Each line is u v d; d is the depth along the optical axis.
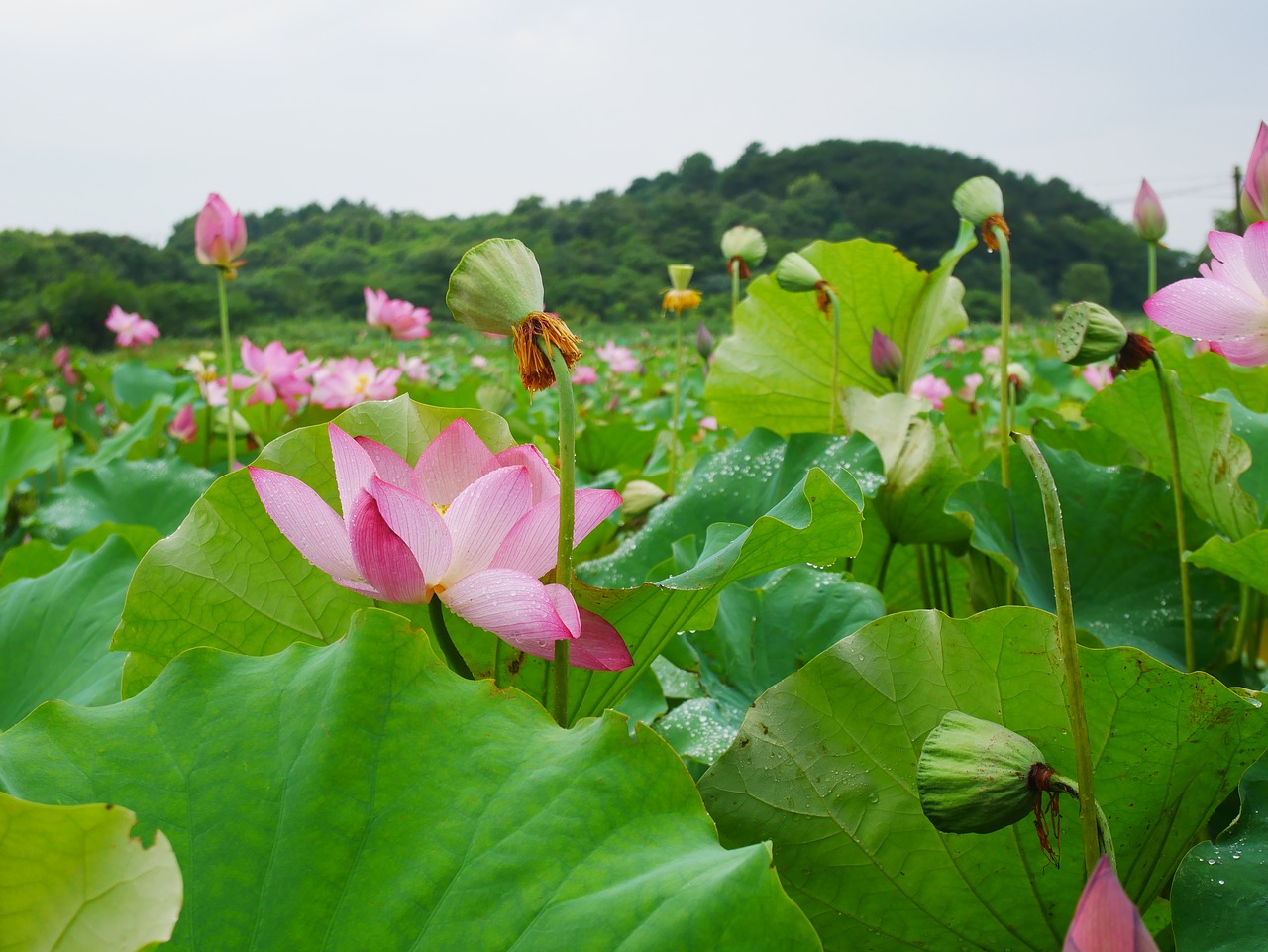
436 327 43.03
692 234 55.72
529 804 0.90
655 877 0.82
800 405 3.38
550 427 5.66
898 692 1.15
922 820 1.12
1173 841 1.17
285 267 66.25
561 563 1.10
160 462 3.29
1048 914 1.13
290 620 1.40
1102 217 79.56
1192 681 1.05
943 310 3.27
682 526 2.08
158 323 48.56
